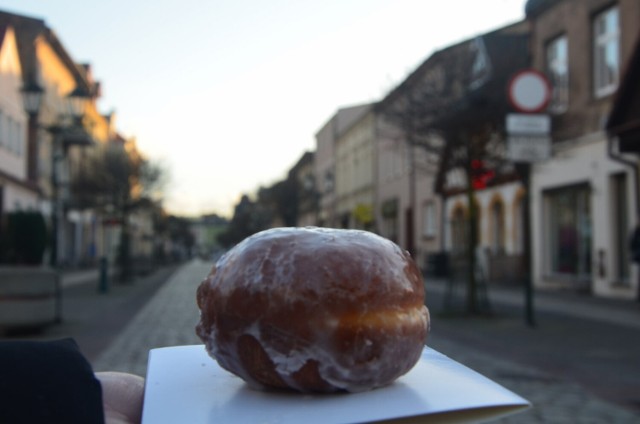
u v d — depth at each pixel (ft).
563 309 45.85
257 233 4.33
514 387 21.12
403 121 41.55
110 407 4.27
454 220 93.15
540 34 66.28
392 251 4.28
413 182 110.73
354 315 3.84
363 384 3.87
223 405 3.75
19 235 36.63
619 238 55.26
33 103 51.21
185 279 102.47
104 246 180.45
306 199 129.49
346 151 169.17
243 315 3.92
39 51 114.01
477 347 29.58
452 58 40.81
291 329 3.82
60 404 3.39
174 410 3.69
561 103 61.36
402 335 3.97
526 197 37.83
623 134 46.57
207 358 4.78
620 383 21.79
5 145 92.43
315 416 3.54
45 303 34.42
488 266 72.90
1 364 3.39
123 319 42.19
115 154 96.99
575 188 61.57
